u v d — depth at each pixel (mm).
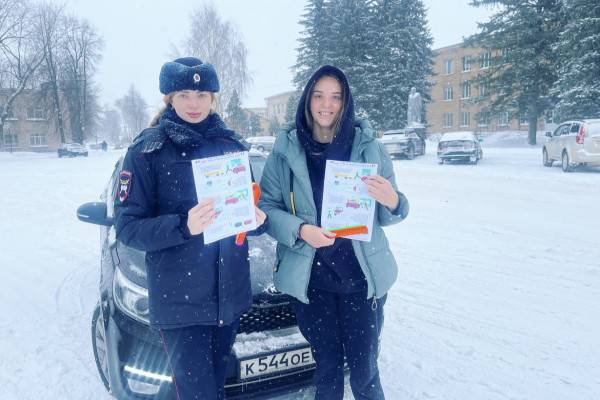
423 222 7102
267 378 2283
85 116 51750
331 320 2164
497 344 3254
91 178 15047
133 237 1738
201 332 1919
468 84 30219
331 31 33312
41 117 57875
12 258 5430
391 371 2939
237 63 38000
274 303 2371
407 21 33406
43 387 2754
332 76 2084
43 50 44562
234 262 1959
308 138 2143
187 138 1831
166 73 1867
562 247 5527
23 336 3412
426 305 3943
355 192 2035
